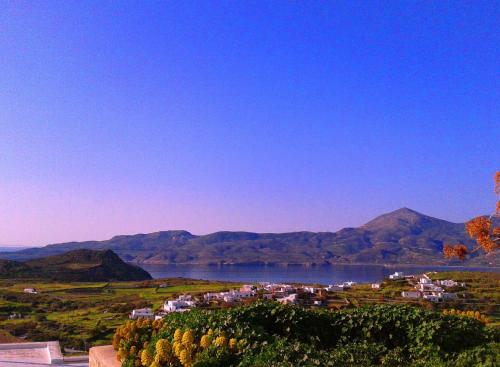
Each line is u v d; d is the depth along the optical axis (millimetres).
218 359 6223
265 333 7348
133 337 8492
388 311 8539
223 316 8070
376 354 6816
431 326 7797
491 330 8086
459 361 6605
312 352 6211
